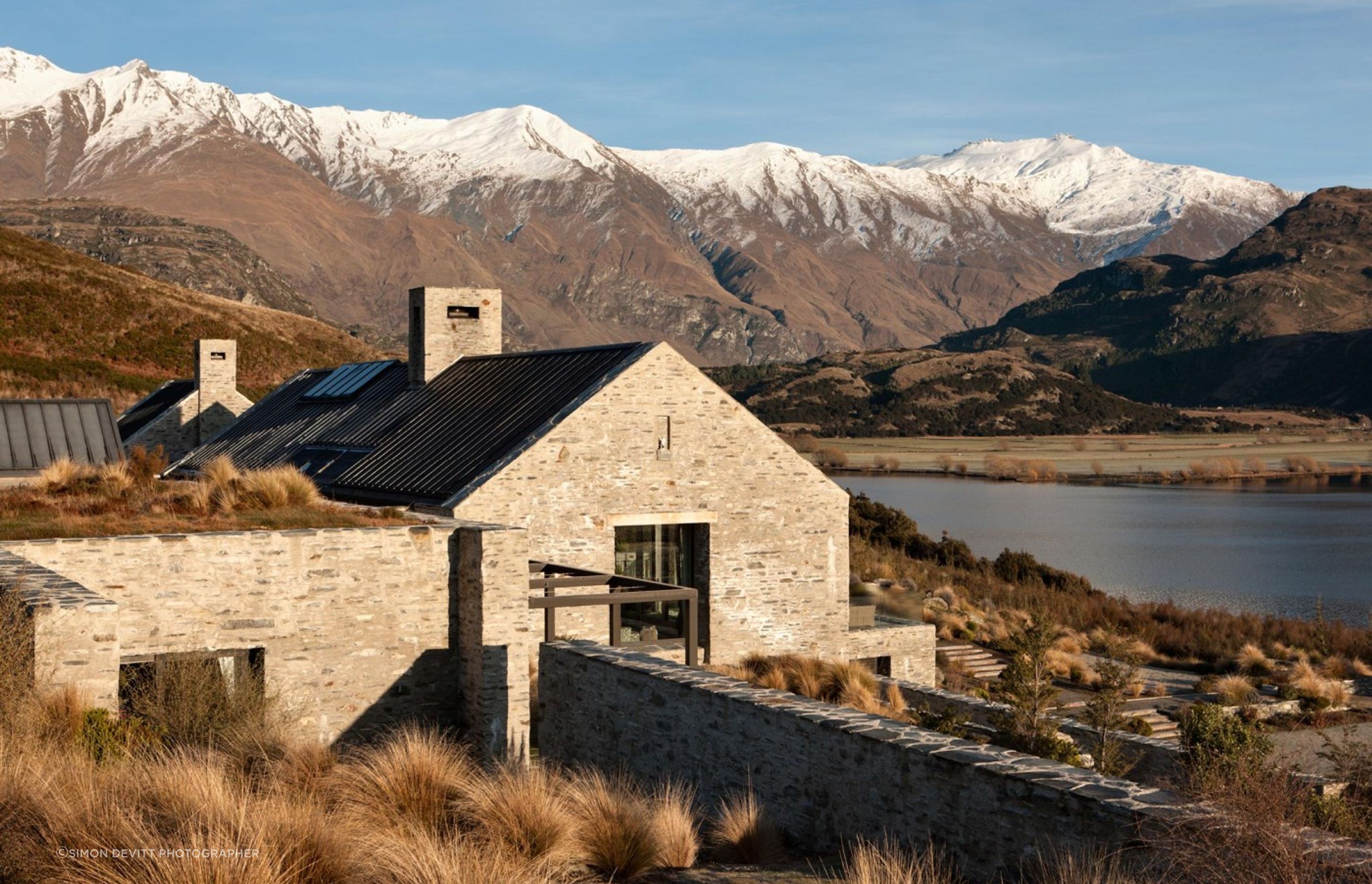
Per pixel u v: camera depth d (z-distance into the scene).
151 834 8.67
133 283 111.38
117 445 31.33
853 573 50.62
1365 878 8.38
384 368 36.75
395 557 18.61
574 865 11.04
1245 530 94.75
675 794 14.25
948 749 11.86
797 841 13.40
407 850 9.12
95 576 16.59
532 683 20.97
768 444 28.81
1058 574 60.50
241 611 17.48
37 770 9.43
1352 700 37.31
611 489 26.95
